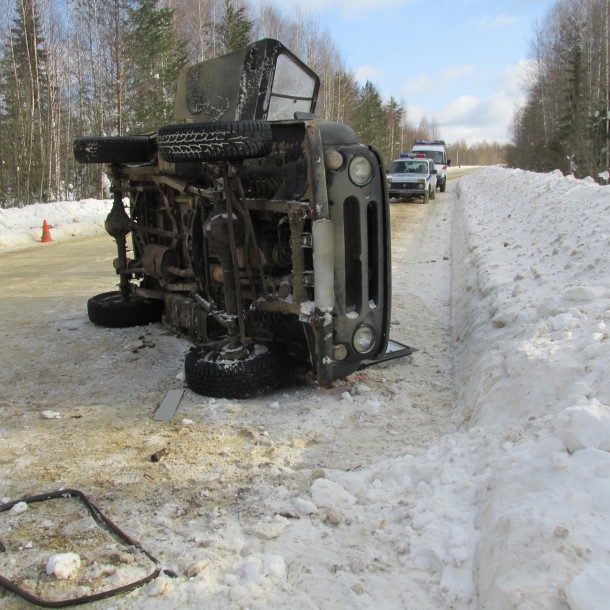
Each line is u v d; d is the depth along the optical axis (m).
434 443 3.69
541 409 3.35
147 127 33.03
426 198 24.59
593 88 40.91
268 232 4.67
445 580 2.41
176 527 2.93
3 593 2.51
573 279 5.56
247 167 4.64
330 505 3.02
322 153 3.95
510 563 2.26
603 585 1.99
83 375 5.17
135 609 2.38
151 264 6.09
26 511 3.09
